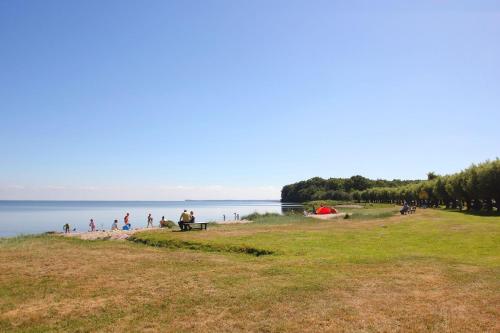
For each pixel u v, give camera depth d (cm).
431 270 1528
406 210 5297
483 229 2727
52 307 1173
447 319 991
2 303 1220
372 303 1127
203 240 2561
